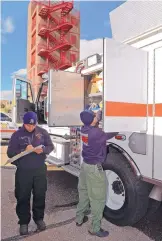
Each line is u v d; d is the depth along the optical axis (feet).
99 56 14.34
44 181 10.21
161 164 9.50
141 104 10.05
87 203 10.64
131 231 10.69
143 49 10.42
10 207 13.01
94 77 15.75
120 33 11.80
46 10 107.34
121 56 9.45
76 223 10.95
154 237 10.20
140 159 10.41
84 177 10.34
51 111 14.96
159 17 9.77
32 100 22.72
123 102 9.52
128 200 10.66
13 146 9.82
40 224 10.48
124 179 10.79
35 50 113.70
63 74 15.44
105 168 11.84
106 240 9.82
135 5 10.84
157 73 9.77
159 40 9.71
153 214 12.48
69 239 9.82
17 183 9.88
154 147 9.80
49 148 10.12
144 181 10.57
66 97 15.56
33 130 10.03
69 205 13.44
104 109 9.02
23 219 10.07
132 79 9.75
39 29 110.42
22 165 9.75
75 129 15.85
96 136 9.50
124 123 9.55
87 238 9.93
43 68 110.73
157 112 9.72
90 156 9.68
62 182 17.89
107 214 11.62
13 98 20.08
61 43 105.70
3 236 10.00
